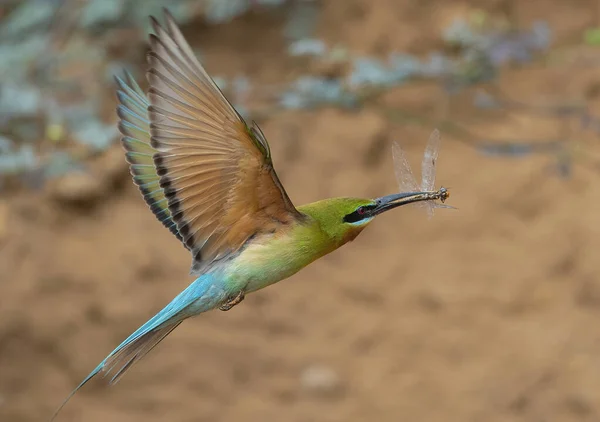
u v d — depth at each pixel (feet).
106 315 37.14
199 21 46.83
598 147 41.11
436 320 37.45
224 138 16.93
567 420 34.50
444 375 35.83
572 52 44.19
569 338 36.19
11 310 36.86
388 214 40.88
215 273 18.30
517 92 43.88
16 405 35.27
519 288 37.93
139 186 18.38
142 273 38.42
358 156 42.37
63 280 38.04
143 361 36.27
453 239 39.91
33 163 31.35
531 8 46.88
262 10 47.06
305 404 35.60
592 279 37.63
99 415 35.32
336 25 46.98
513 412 34.81
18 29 42.45
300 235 18.43
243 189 17.70
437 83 41.06
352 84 32.27
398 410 35.09
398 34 45.80
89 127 33.78
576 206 39.83
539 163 41.09
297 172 42.22
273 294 38.14
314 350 36.76
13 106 34.32
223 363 36.42
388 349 36.81
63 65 41.04
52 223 40.04
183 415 35.42
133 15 43.55
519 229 39.81
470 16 44.70
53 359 36.32
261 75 45.88
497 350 36.27
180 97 16.53
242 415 35.37
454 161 42.09
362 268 39.17
